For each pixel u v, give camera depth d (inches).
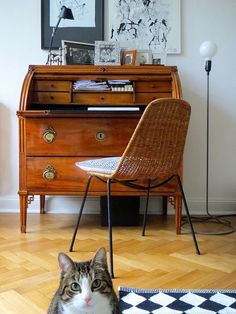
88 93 95.6
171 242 78.8
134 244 77.2
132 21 104.9
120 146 85.3
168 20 104.7
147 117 64.2
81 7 105.0
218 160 107.1
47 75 93.6
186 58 105.7
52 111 81.9
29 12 105.7
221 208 107.0
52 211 107.7
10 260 67.2
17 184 107.7
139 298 51.3
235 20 104.9
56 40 105.3
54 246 75.7
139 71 93.7
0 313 47.8
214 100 106.1
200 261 67.0
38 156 85.4
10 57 106.4
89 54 100.0
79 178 85.5
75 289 39.9
